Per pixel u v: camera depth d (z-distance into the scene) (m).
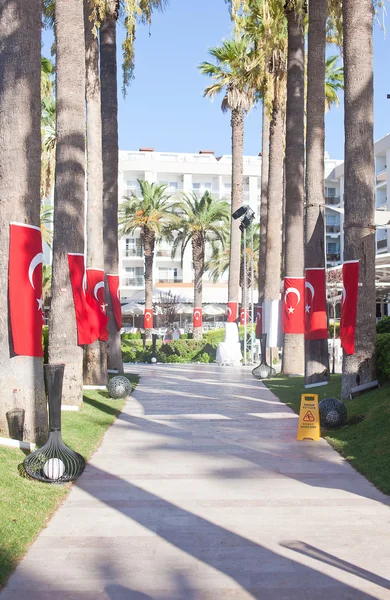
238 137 34.81
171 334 41.28
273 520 6.09
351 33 12.49
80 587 4.57
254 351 31.42
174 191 71.94
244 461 8.67
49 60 25.52
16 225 8.57
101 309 16.88
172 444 9.88
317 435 10.17
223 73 34.56
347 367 12.26
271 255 23.77
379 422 9.77
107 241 20.56
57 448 7.45
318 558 5.11
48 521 6.06
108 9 19.00
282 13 19.70
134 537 5.62
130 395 16.30
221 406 14.26
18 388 8.59
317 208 16.16
